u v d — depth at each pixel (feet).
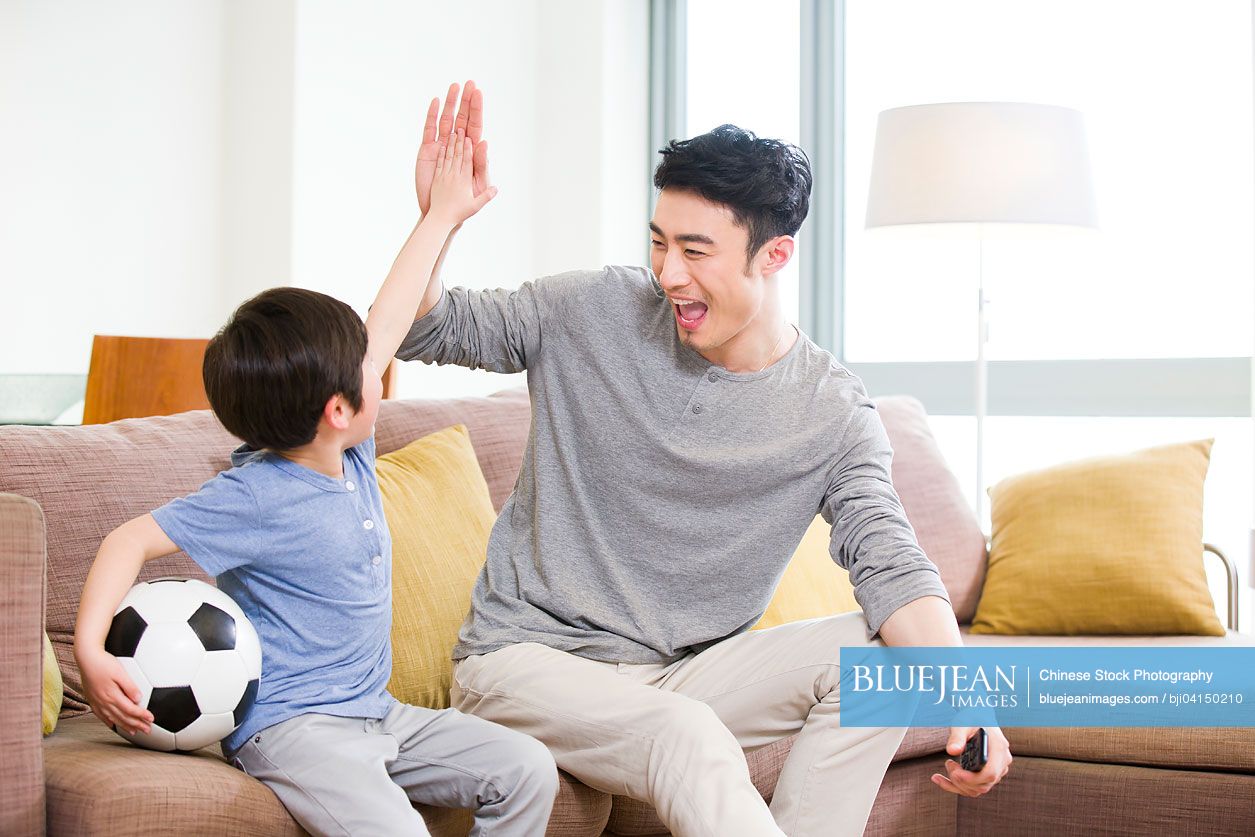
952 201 9.29
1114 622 8.48
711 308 5.63
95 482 5.84
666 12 15.01
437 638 6.30
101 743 4.76
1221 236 11.18
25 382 13.01
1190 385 11.24
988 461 12.60
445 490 6.90
